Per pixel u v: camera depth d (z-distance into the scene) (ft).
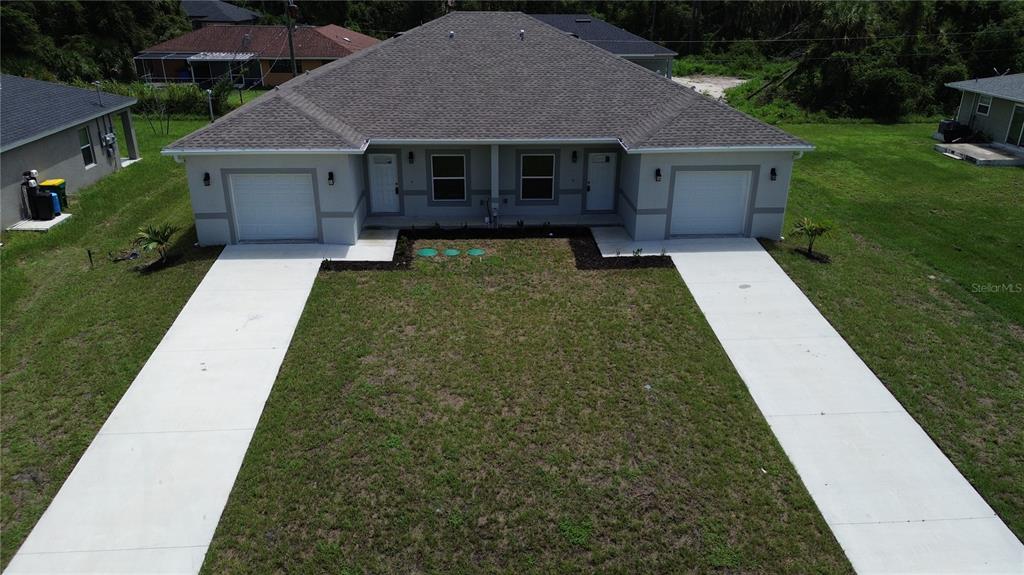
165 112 115.96
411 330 41.96
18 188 59.77
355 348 39.73
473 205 61.52
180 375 36.94
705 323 43.21
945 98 117.39
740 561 25.88
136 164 81.41
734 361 39.14
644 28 208.95
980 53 119.96
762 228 56.95
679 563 25.75
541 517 27.71
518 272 50.47
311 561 25.50
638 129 56.13
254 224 54.34
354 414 33.73
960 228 61.26
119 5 165.99
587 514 27.89
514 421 33.37
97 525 27.04
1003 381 37.58
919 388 36.81
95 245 55.26
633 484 29.50
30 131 61.21
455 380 36.70
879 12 124.88
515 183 61.00
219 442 31.73
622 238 56.95
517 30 67.26
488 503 28.35
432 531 26.91
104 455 30.86
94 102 75.15
